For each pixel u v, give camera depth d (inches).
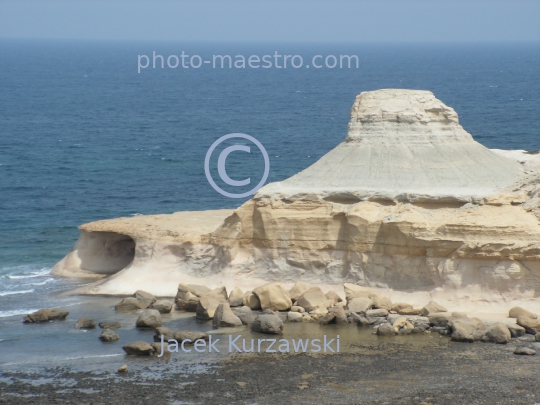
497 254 1979.6
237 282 2199.8
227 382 1571.1
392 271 2090.3
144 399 1488.7
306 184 2261.3
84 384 1563.7
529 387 1531.7
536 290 1971.0
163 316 2032.5
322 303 2022.6
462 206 2086.6
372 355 1721.2
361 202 2154.3
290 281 2176.4
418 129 2297.0
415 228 2048.5
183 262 2278.5
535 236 1973.4
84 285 2316.7
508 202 2065.7
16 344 1804.9
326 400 1480.1
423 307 1977.1
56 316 1996.8
